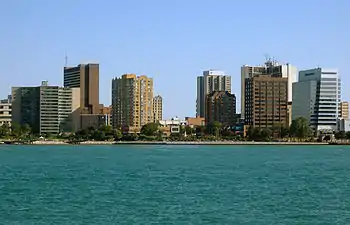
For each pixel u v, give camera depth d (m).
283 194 123.44
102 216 93.12
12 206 105.12
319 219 90.38
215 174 181.00
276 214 94.94
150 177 169.75
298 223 87.12
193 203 108.00
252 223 86.81
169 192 127.25
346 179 162.75
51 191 130.62
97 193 125.94
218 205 105.19
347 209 100.75
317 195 121.81
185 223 86.62
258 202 109.62
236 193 124.94
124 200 113.00
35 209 101.19
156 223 86.62
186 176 172.75
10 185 145.62
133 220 89.19
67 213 96.31
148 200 112.69
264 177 169.00
